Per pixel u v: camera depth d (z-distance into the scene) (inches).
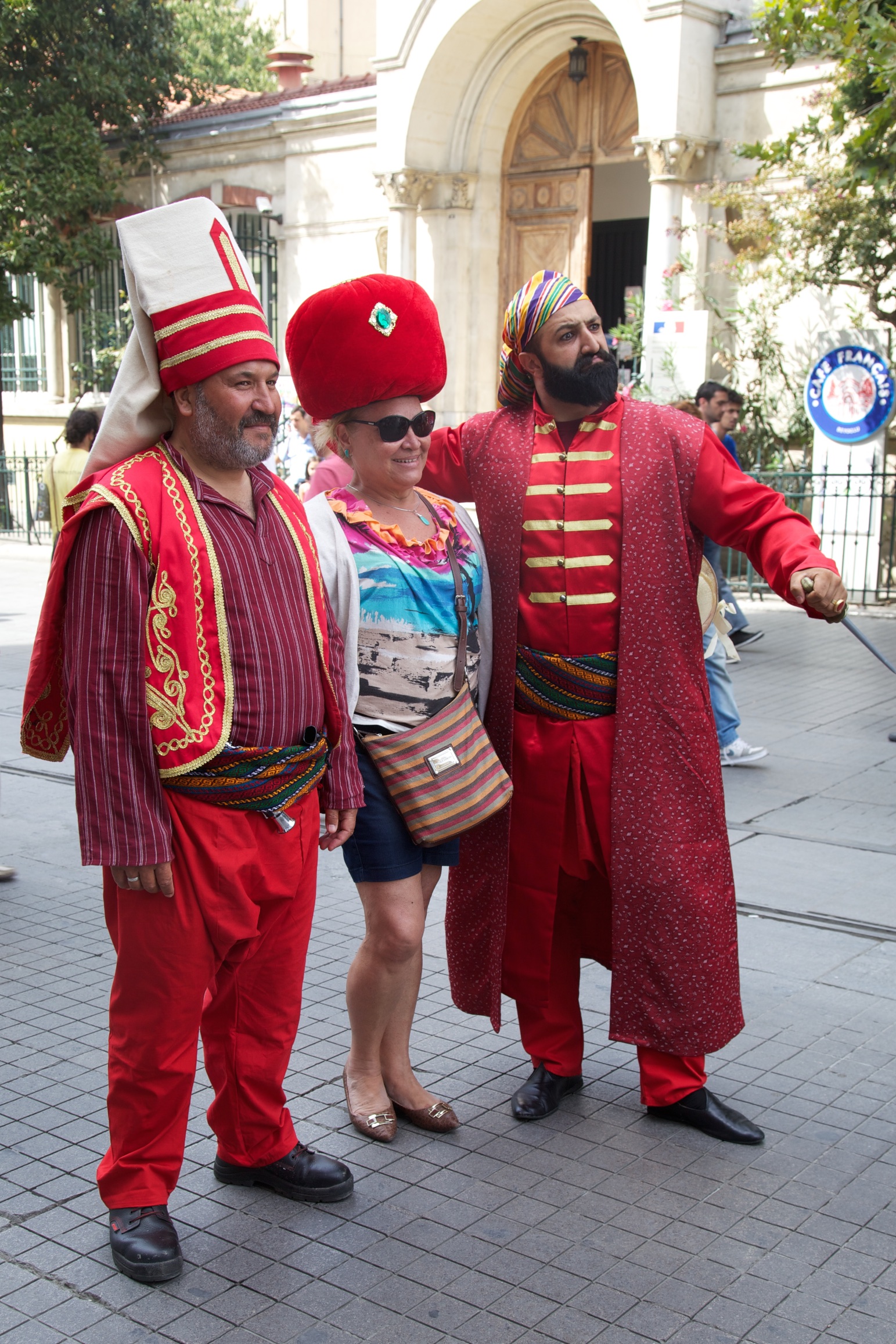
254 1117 117.5
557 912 135.3
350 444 125.5
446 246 670.5
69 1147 126.6
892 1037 149.8
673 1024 127.4
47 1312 102.9
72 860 214.4
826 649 406.3
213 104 826.8
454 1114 132.0
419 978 131.6
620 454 126.5
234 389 103.3
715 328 558.3
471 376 682.8
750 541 124.5
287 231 749.3
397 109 642.2
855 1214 116.0
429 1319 101.8
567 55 642.8
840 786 254.7
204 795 104.7
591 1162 124.9
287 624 108.4
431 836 121.1
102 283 858.8
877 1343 99.0
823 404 493.7
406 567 123.5
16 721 308.5
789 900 192.7
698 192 522.9
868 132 385.7
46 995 161.3
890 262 469.7
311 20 1111.0
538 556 128.3
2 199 721.6
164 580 101.7
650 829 126.2
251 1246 111.6
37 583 575.5
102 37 769.6
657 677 126.1
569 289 124.4
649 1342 99.0
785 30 386.0
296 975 115.6
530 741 131.2
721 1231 113.3
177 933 105.0
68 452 303.6
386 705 124.1
